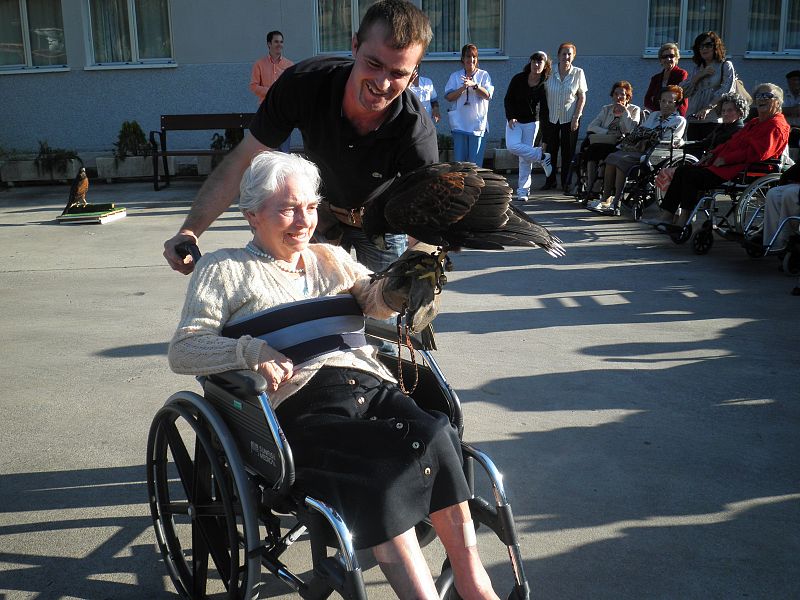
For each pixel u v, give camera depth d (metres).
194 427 2.37
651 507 3.04
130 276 6.66
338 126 2.75
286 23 13.34
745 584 2.59
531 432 3.66
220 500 2.54
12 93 13.88
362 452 2.15
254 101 13.62
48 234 8.54
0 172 12.84
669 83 10.19
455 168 2.20
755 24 14.01
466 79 9.92
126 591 2.66
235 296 2.38
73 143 13.98
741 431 3.64
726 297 5.80
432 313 2.30
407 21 2.45
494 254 7.25
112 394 4.20
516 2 13.23
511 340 4.92
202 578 2.59
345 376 2.36
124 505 3.16
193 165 13.33
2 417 3.93
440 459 2.16
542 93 10.53
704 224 7.14
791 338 4.88
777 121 7.18
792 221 6.31
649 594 2.55
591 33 13.37
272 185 2.36
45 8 13.84
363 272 2.62
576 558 2.75
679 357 4.58
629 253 7.23
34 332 5.23
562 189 11.06
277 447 2.12
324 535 2.15
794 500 3.07
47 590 2.66
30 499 3.20
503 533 2.26
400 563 2.07
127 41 13.85
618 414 3.84
